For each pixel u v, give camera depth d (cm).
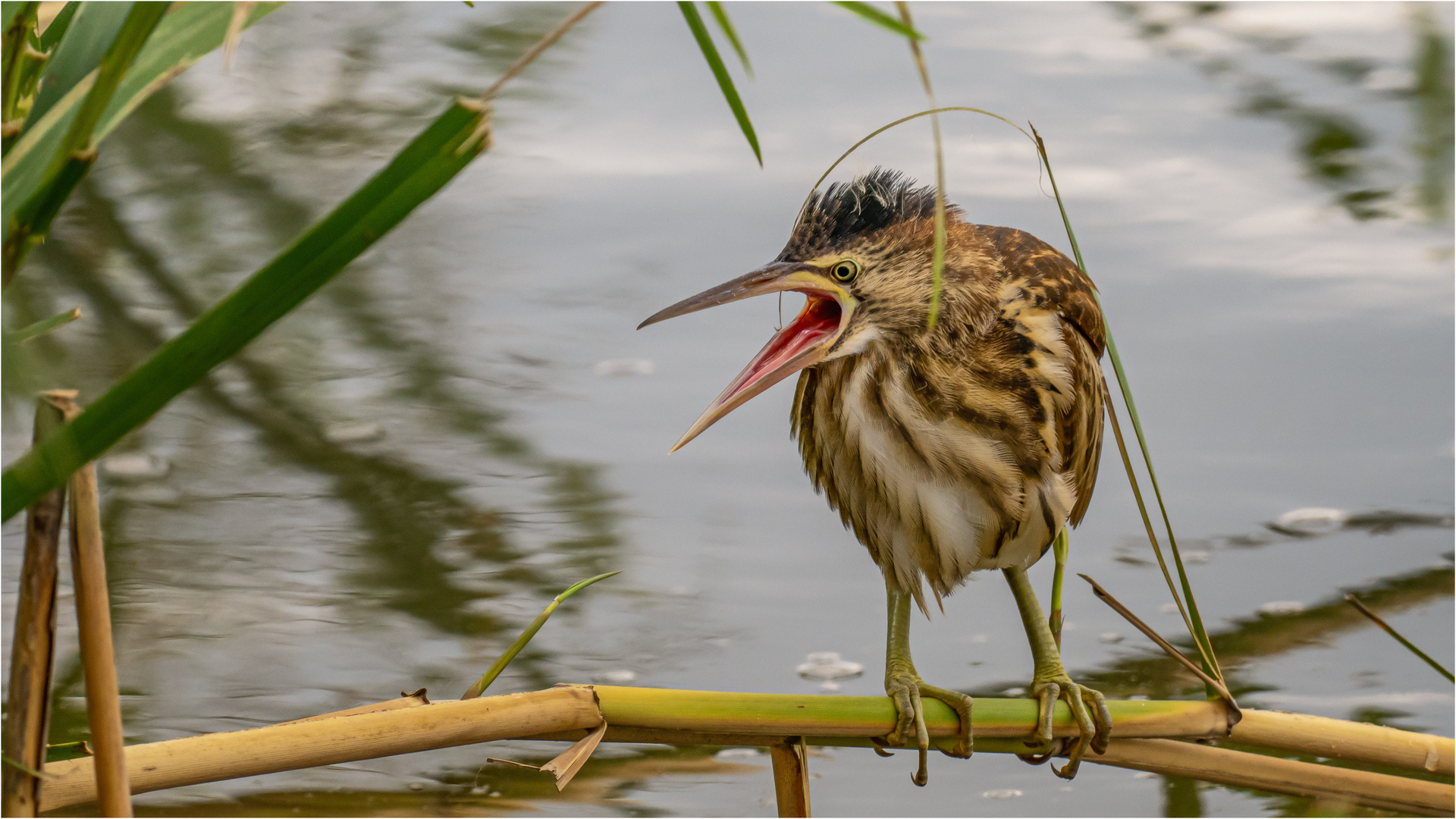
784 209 1164
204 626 696
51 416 257
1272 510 807
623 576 759
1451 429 854
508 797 599
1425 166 1192
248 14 291
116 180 1246
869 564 782
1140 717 474
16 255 268
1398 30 1360
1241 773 484
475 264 1096
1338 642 702
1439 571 747
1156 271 1038
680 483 854
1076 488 569
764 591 751
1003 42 1393
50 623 287
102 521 793
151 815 570
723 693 421
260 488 838
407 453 875
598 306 1052
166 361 236
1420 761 478
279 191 1281
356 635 701
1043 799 611
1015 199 1134
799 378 594
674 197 1183
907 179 555
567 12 1413
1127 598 750
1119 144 1235
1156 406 894
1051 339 539
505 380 966
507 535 794
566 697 399
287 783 599
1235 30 1403
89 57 281
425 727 376
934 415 533
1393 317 973
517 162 1247
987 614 748
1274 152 1237
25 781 287
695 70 1371
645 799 603
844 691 666
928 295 527
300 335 1023
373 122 1376
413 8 1422
